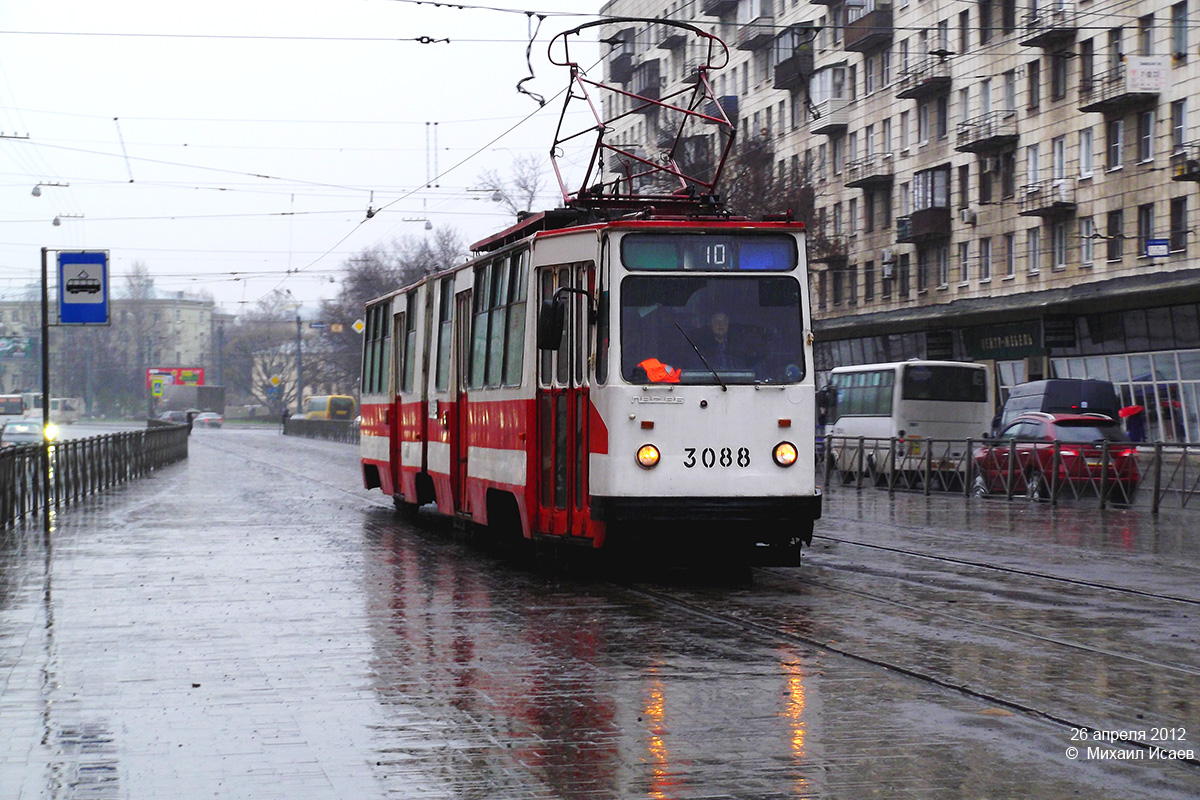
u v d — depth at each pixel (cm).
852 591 1559
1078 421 3350
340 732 871
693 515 1569
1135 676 1041
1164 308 5012
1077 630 1273
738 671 1065
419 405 2497
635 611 1403
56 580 1680
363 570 1798
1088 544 2175
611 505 1568
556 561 1758
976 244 6247
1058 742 830
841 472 4375
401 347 2698
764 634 1248
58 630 1288
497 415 1936
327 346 13538
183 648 1188
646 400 1578
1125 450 3027
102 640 1229
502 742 840
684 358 1598
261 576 1727
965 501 3378
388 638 1238
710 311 1616
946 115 6419
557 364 1716
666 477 1576
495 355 1966
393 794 727
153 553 2012
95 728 885
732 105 8081
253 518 2717
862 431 4850
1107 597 1517
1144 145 5156
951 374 4638
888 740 837
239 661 1123
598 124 1970
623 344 1589
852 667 1081
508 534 1995
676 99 8550
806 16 7400
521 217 2027
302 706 948
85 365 16288
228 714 924
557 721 896
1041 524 2602
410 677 1052
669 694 978
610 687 1005
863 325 6700
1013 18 5906
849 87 7194
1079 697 960
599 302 1609
